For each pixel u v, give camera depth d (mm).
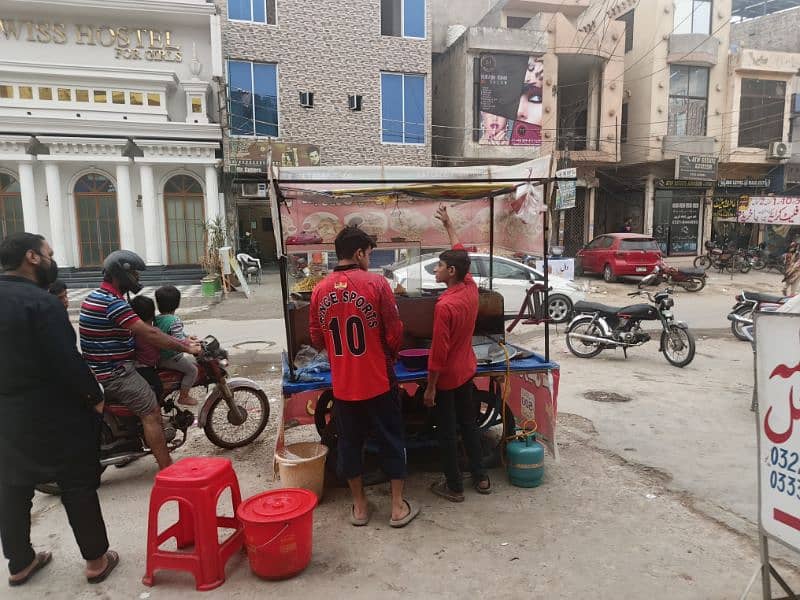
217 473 2977
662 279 16094
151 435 4012
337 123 19062
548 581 2879
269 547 2877
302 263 6004
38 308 2652
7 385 2697
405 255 6258
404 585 2871
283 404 3844
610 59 20844
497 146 20000
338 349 3318
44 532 3500
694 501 3736
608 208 24891
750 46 28516
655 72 21594
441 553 3152
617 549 3166
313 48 18641
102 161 16031
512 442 4082
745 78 22609
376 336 3307
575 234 22828
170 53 17188
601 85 21141
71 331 2775
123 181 16344
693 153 21906
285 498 3104
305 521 2977
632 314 7961
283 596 2805
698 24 21844
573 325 8320
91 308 3775
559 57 20625
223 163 17141
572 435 4973
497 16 22234
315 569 3025
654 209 22938
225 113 16953
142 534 3432
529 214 4410
